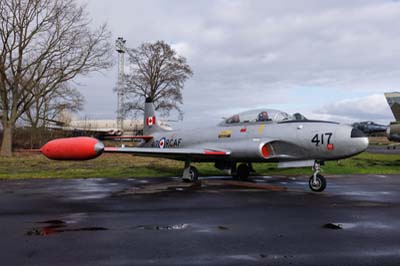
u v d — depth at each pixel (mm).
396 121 26703
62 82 32906
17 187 12109
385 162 23672
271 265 4328
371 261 4445
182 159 14992
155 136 18938
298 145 12133
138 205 8461
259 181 14055
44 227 6273
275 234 5723
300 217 7016
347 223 6473
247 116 14430
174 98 51844
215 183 13320
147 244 5207
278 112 13711
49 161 25938
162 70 51781
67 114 57188
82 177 15625
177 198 9547
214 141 14961
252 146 12891
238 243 5234
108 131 58812
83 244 5227
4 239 5512
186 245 5152
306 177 15641
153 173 17484
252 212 7555
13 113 30281
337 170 18391
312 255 4684
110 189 11531
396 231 5875
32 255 4746
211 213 7461
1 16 28594
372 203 8688
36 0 29281
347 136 11102
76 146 11133
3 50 29109
